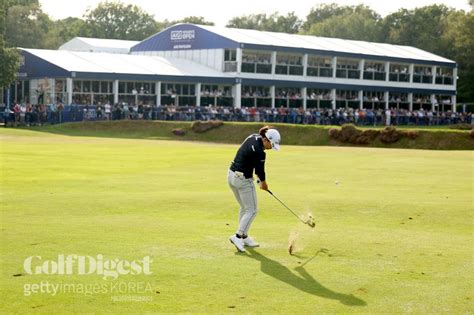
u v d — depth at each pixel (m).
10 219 15.44
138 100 72.31
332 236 14.28
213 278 10.86
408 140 51.91
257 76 78.56
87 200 18.27
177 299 9.79
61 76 66.38
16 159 29.97
